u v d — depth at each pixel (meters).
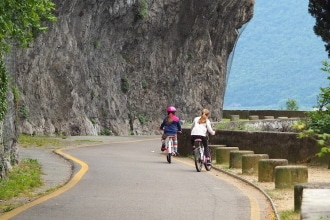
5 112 27.05
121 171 32.16
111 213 19.67
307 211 15.65
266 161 28.80
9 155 30.72
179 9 76.06
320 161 35.88
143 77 74.69
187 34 78.69
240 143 41.16
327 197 17.61
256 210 20.36
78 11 62.66
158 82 76.69
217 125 51.41
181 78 79.88
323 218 14.73
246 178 30.55
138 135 71.81
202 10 78.50
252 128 52.44
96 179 28.66
